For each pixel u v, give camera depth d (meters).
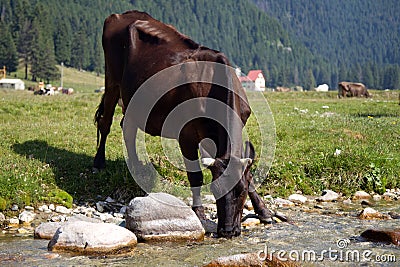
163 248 7.04
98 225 7.03
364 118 18.53
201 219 8.23
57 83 131.25
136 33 9.89
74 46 162.88
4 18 177.88
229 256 6.32
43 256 6.62
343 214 9.09
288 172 10.84
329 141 13.42
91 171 10.55
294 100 31.95
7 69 129.00
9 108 17.53
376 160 11.43
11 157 10.84
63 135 13.38
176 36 9.46
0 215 8.40
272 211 8.76
